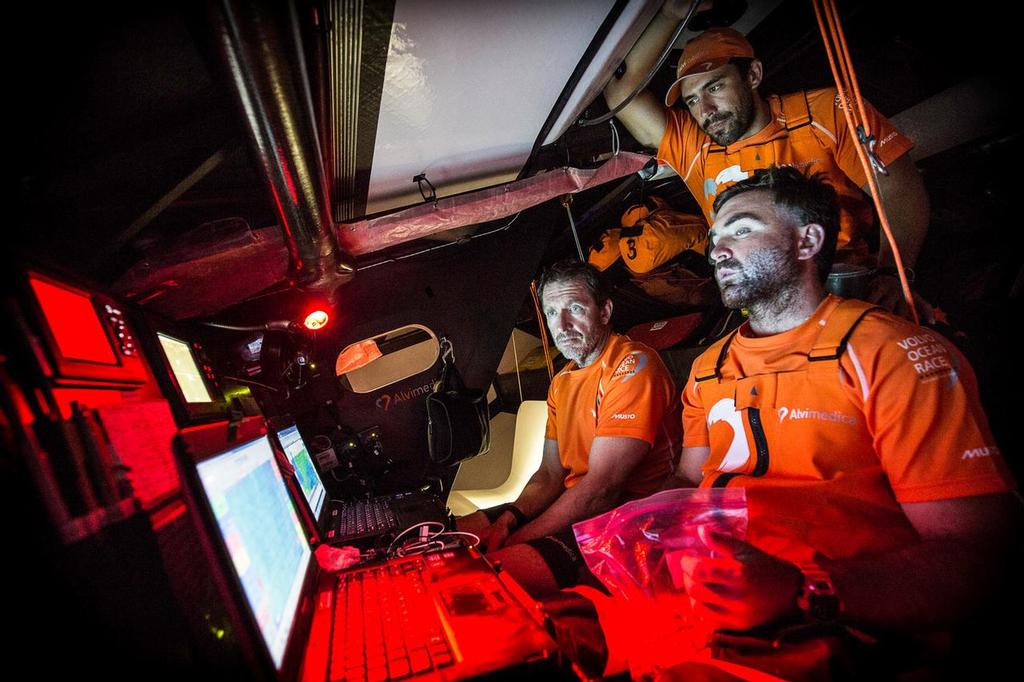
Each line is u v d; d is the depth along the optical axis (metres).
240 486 0.94
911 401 1.17
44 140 1.19
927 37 2.33
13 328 0.59
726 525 1.38
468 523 2.09
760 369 1.48
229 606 0.67
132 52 1.08
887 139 2.13
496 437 4.29
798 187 1.49
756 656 0.95
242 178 1.81
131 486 0.66
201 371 1.28
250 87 0.82
